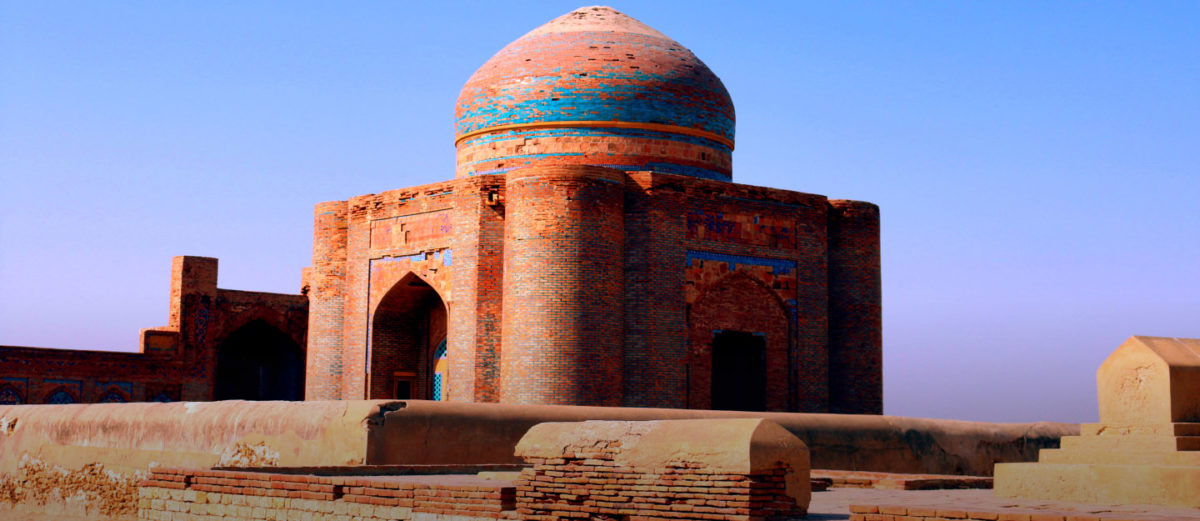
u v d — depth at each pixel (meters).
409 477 9.12
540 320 14.91
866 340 17.47
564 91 16.88
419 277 16.64
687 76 17.27
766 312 16.67
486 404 11.05
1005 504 7.00
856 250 17.62
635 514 6.62
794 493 6.43
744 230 16.52
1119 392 7.93
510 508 7.09
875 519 5.89
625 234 15.62
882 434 13.56
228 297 21.09
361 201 17.66
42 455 13.01
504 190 15.88
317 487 7.81
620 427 6.89
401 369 17.52
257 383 22.30
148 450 11.89
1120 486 7.24
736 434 6.38
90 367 19.47
